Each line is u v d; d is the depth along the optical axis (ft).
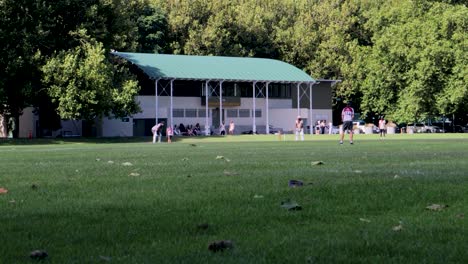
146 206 26.86
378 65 256.93
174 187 34.06
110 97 184.96
